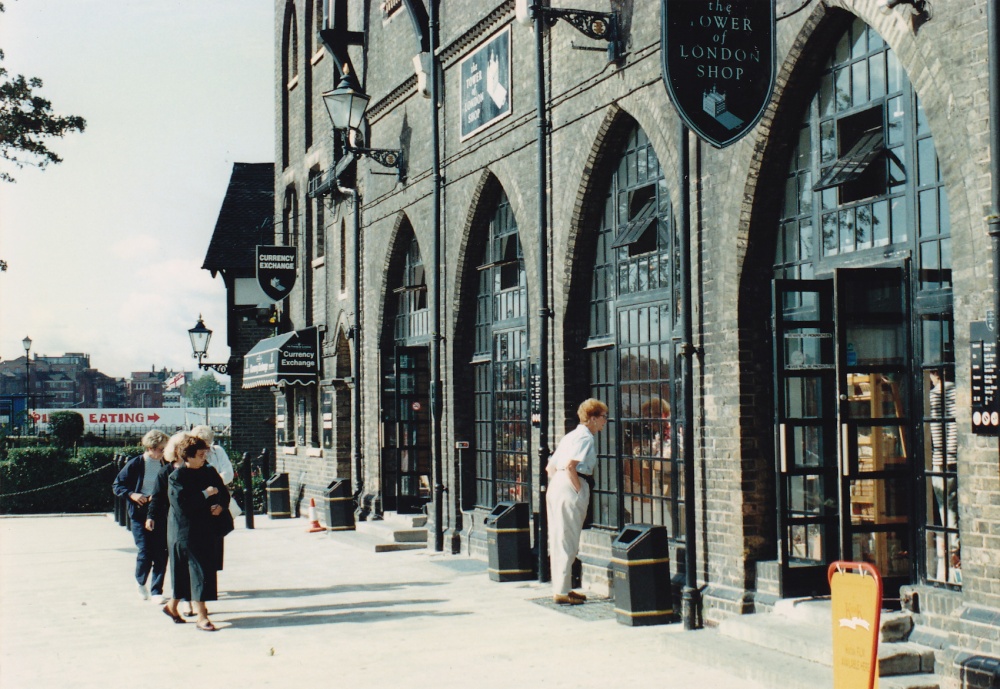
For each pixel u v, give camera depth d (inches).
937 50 316.8
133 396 6889.8
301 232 1043.9
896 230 353.1
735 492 405.7
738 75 378.6
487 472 657.0
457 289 665.0
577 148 518.6
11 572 654.5
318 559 669.3
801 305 390.6
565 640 403.2
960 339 310.3
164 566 514.0
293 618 460.4
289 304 1109.1
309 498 999.0
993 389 293.3
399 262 787.4
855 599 253.3
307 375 968.3
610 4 489.7
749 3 379.9
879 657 315.3
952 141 312.5
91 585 585.0
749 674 338.3
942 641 319.9
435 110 666.2
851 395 367.9
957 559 331.3
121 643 416.8
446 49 661.3
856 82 370.0
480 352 661.9
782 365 377.4
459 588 530.9
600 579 502.0
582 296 536.1
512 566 546.6
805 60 382.6
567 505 470.6
